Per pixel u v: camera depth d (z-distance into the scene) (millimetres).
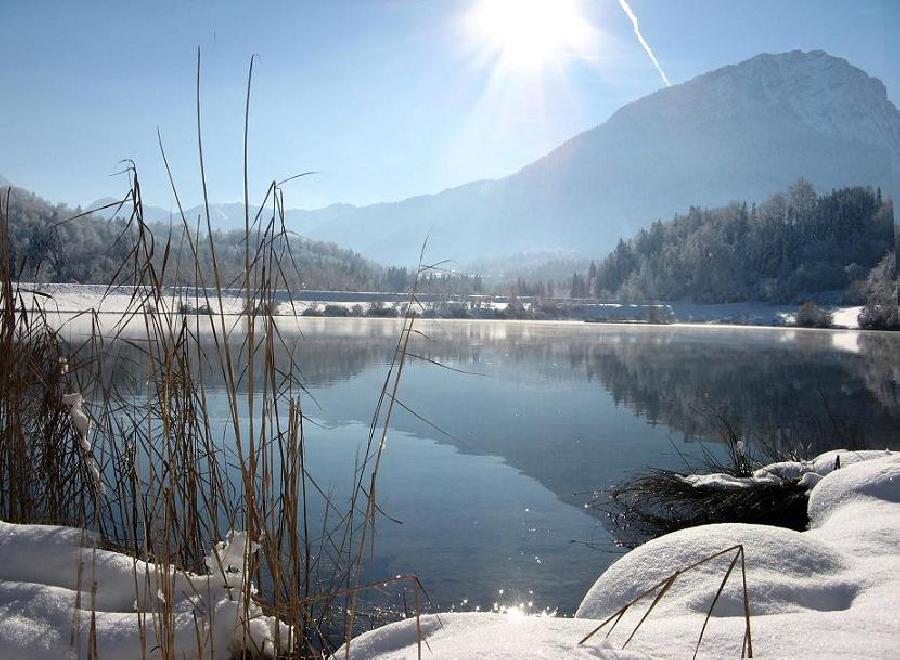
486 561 3281
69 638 1206
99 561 1402
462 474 5047
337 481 4750
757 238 64125
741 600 1649
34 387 2293
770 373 13055
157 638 1218
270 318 1617
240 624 1395
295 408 1706
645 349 19406
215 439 4609
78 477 2330
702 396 9625
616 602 1828
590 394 9695
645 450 6004
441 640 1420
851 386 11047
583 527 3863
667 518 3959
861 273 55000
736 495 3812
